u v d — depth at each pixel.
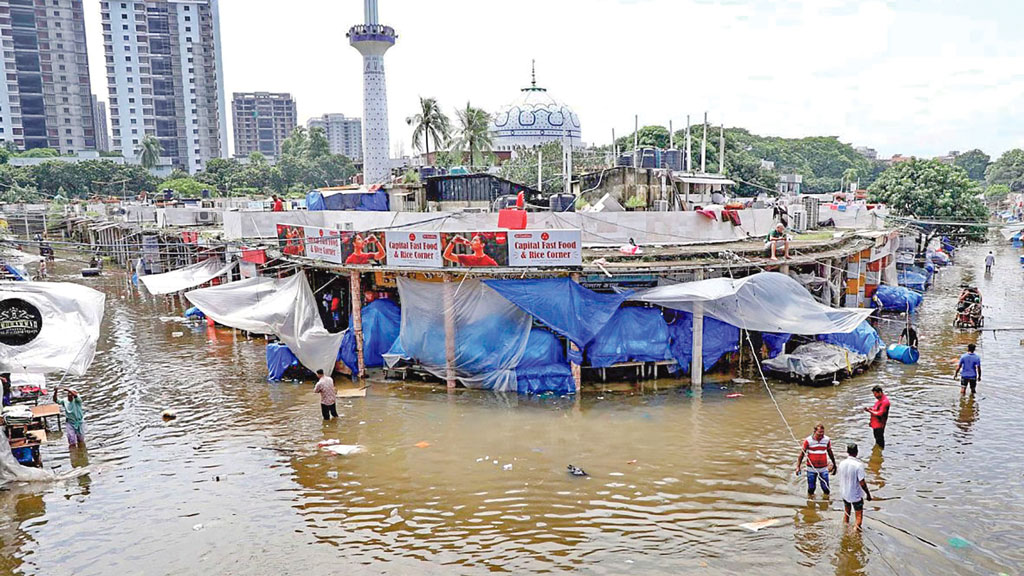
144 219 60.66
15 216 71.94
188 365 27.62
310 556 12.93
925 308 37.22
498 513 14.48
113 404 22.72
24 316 17.89
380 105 90.06
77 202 81.94
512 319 22.95
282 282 27.42
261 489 15.90
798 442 18.16
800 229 37.28
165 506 15.12
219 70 179.50
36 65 157.00
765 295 22.66
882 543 13.02
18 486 16.27
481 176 38.31
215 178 109.62
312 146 124.31
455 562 12.64
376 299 26.56
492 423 19.91
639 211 29.72
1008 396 21.80
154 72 168.25
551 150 64.75
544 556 12.78
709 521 14.01
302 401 22.59
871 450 17.56
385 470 16.78
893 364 25.91
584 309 22.30
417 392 23.06
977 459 16.91
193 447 18.67
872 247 33.06
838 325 22.34
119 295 45.91
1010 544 12.96
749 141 129.25
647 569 12.30
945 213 54.50
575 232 21.52
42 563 12.91
